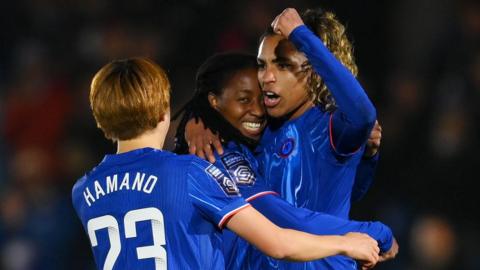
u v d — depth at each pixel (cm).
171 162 1395
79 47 3938
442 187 3266
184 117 1593
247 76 1558
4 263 3419
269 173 1559
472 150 3359
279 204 1484
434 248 3166
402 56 3825
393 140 3375
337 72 1421
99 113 1416
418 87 3597
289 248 1374
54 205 3453
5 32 4109
